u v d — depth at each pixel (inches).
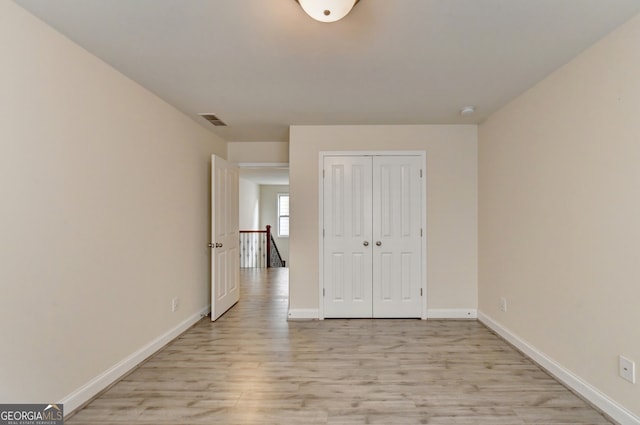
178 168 121.2
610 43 69.8
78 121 74.7
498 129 119.7
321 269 140.4
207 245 147.8
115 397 79.6
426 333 122.8
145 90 100.1
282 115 125.8
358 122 135.5
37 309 64.8
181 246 123.8
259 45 74.0
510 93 103.6
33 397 64.1
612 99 69.7
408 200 140.0
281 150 171.3
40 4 59.4
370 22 64.8
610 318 70.7
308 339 117.7
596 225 74.4
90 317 78.5
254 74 89.2
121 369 89.1
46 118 66.4
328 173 140.6
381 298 140.6
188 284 129.6
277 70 86.7
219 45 74.1
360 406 75.9
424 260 139.1
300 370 93.8
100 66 81.3
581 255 79.1
